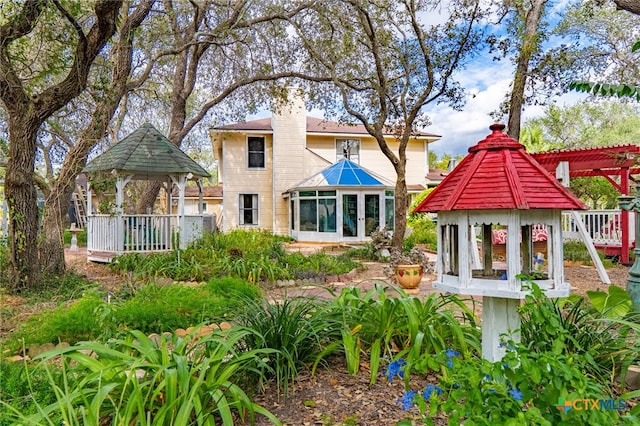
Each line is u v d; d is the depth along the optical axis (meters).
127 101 16.89
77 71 7.71
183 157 11.53
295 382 2.91
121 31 8.96
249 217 20.05
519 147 2.54
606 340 3.06
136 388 2.03
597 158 9.92
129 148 10.95
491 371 1.74
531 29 7.55
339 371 3.09
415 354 2.74
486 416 1.66
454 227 2.68
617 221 11.15
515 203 2.23
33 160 7.96
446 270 2.70
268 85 15.87
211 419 2.17
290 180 19.98
